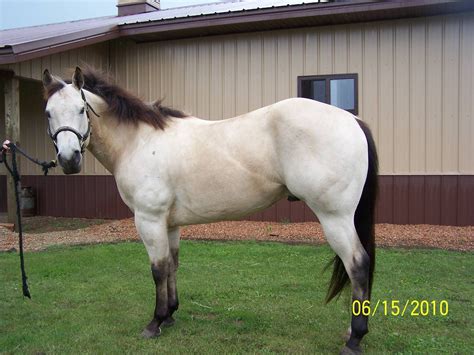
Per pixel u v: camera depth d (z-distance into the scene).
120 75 9.66
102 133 3.44
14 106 7.78
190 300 4.16
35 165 10.42
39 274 5.07
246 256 5.73
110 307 4.02
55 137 3.12
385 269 4.99
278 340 3.26
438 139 7.44
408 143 7.60
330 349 3.12
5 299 4.23
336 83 8.02
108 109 3.41
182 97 9.10
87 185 9.85
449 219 7.41
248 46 8.51
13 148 3.58
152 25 8.48
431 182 7.48
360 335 2.91
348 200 2.85
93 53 9.28
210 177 3.09
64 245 6.74
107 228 8.24
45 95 3.25
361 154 2.89
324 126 2.86
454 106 7.34
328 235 2.90
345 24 7.85
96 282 4.77
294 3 7.97
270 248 6.16
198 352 3.08
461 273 4.82
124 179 3.32
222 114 8.79
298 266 5.24
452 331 3.38
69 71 3.53
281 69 8.31
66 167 3.06
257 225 7.91
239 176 3.03
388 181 7.71
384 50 7.67
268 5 8.38
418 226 7.37
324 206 2.87
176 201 3.26
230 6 9.74
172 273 3.60
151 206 3.22
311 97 8.23
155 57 9.30
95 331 3.46
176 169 3.18
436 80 7.42
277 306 3.96
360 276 2.85
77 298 4.26
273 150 2.98
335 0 7.26
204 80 8.90
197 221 3.31
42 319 3.74
